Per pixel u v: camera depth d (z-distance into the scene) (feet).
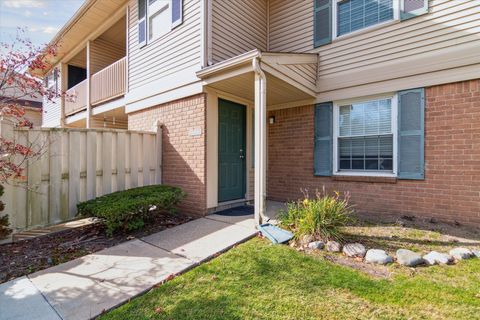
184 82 17.87
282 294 7.82
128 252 11.03
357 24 17.78
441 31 14.76
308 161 19.89
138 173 17.78
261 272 9.18
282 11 21.48
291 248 11.29
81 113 32.86
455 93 14.38
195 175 17.11
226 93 18.22
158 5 20.15
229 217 16.11
